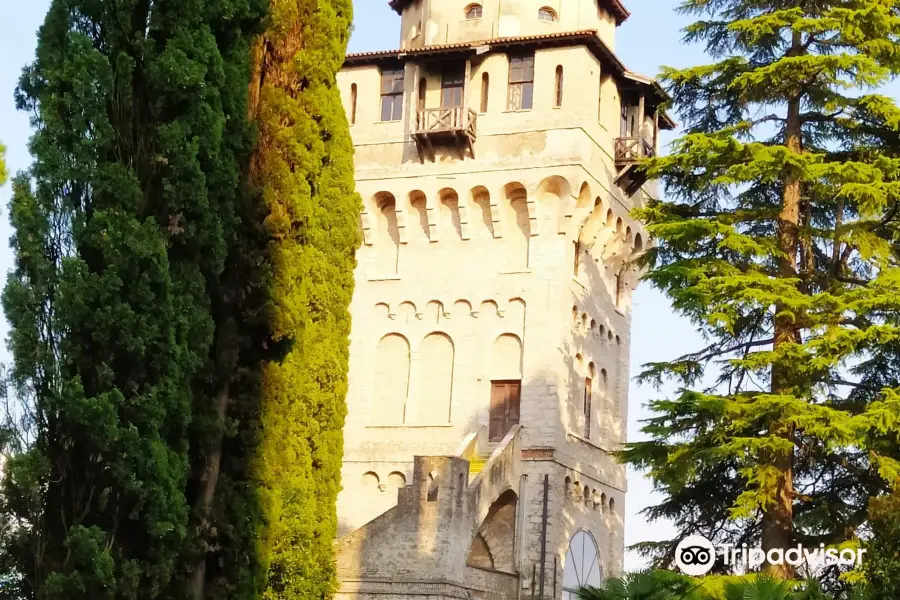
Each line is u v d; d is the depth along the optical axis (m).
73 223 23.64
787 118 37.44
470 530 42.53
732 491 36.97
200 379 26.02
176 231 24.56
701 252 36.25
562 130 49.31
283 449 27.92
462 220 50.22
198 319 24.56
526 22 52.38
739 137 37.03
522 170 49.47
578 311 50.19
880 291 33.62
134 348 23.23
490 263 49.88
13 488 23.28
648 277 35.19
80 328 23.31
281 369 27.88
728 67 37.25
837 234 35.31
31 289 23.42
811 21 35.59
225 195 25.58
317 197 30.73
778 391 34.16
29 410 23.34
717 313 33.31
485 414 48.66
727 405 33.19
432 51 50.44
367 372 50.50
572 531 48.62
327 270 34.16
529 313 48.84
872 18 35.34
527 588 46.06
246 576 26.02
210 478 25.92
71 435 23.14
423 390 49.81
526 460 47.38
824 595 26.30
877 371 37.19
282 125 29.52
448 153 50.59
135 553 23.47
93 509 23.20
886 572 27.23
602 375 52.47
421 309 50.38
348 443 50.03
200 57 25.14
